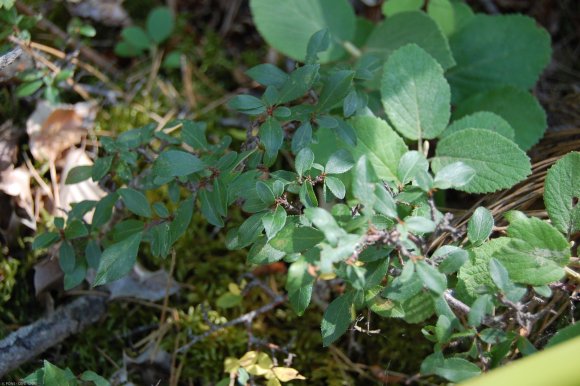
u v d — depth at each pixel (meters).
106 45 0.90
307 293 0.65
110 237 0.74
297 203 0.67
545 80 0.87
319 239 0.63
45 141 0.81
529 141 0.76
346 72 0.67
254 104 0.66
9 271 0.77
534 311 0.70
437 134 0.73
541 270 0.65
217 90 0.88
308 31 0.80
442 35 0.78
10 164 0.80
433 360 0.63
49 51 0.81
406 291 0.63
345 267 0.63
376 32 0.81
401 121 0.73
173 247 0.77
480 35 0.81
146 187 0.71
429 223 0.61
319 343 0.76
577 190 0.66
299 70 0.66
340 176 0.70
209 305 0.78
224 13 0.93
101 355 0.76
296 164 0.65
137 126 0.85
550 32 0.90
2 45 0.77
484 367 0.64
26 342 0.74
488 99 0.78
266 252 0.65
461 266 0.65
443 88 0.73
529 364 0.58
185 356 0.76
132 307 0.78
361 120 0.71
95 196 0.79
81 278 0.71
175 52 0.89
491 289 0.64
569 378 0.58
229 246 0.67
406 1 0.81
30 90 0.77
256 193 0.65
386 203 0.61
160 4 0.93
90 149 0.83
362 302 0.64
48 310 0.76
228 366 0.73
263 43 0.91
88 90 0.86
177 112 0.86
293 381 0.75
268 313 0.77
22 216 0.79
